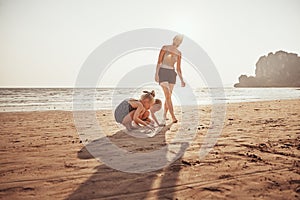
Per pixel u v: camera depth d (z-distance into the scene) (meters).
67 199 1.82
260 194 1.89
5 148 3.40
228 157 2.90
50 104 15.44
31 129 5.09
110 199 1.82
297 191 1.94
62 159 2.86
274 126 5.07
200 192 1.94
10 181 2.18
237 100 16.92
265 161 2.72
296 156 2.89
